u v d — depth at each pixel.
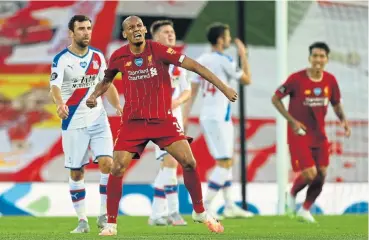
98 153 29.48
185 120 39.12
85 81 29.34
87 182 46.53
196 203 26.80
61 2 48.47
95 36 48.28
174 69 34.69
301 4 49.69
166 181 34.97
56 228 33.12
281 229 31.95
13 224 36.22
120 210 45.69
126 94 26.30
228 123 38.78
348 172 48.53
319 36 49.88
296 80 36.25
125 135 26.38
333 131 48.91
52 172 46.91
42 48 48.09
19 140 47.00
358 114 49.62
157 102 26.05
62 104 28.05
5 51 47.75
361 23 50.84
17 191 45.41
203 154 47.75
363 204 47.44
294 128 36.09
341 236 26.88
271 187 47.22
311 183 36.84
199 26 49.44
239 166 48.47
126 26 25.70
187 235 27.06
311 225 35.09
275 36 49.97
